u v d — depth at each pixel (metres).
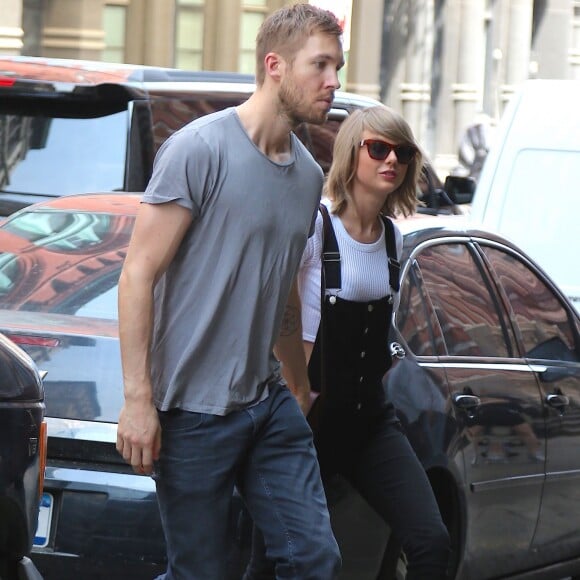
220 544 10.44
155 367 10.28
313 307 11.68
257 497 10.56
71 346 12.12
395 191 11.99
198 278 10.12
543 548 15.69
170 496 10.35
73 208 14.62
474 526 14.35
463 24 71.31
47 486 11.73
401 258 13.94
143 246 9.96
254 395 10.41
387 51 66.62
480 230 15.55
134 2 49.06
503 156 22.47
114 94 19.42
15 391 9.64
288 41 10.13
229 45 52.56
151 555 11.67
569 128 22.31
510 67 79.12
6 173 19.92
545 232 22.25
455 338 14.40
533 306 15.88
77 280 13.47
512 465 14.80
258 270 10.22
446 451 13.70
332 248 11.64
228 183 10.05
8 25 42.69
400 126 11.64
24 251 13.91
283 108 10.22
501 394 14.70
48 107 19.86
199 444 10.26
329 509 12.31
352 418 11.94
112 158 19.55
